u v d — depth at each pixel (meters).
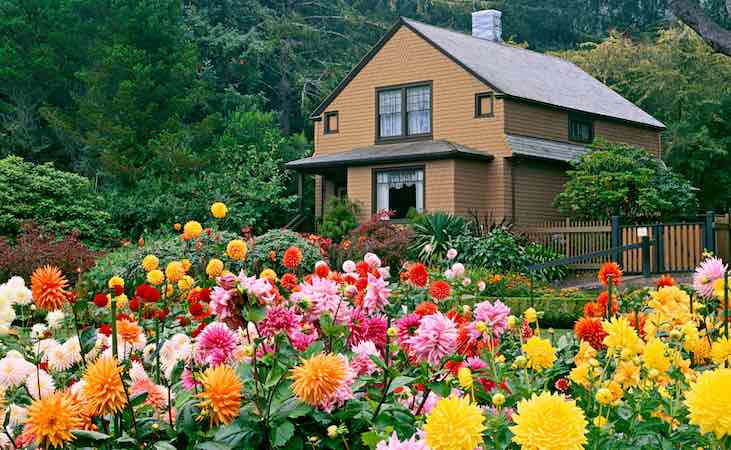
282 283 4.10
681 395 3.02
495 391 3.08
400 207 23.08
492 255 17.97
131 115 28.23
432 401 3.14
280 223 26.50
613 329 3.00
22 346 3.95
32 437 2.60
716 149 32.53
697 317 4.07
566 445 1.92
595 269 19.75
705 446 2.54
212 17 39.16
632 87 36.12
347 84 25.28
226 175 26.08
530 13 47.78
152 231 24.00
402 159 22.61
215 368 2.83
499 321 3.34
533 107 23.47
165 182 25.94
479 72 22.95
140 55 29.28
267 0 41.78
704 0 40.91
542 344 2.94
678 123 33.53
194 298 4.68
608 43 38.47
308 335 3.18
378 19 44.06
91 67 31.73
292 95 39.78
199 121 35.12
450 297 5.70
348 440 2.87
